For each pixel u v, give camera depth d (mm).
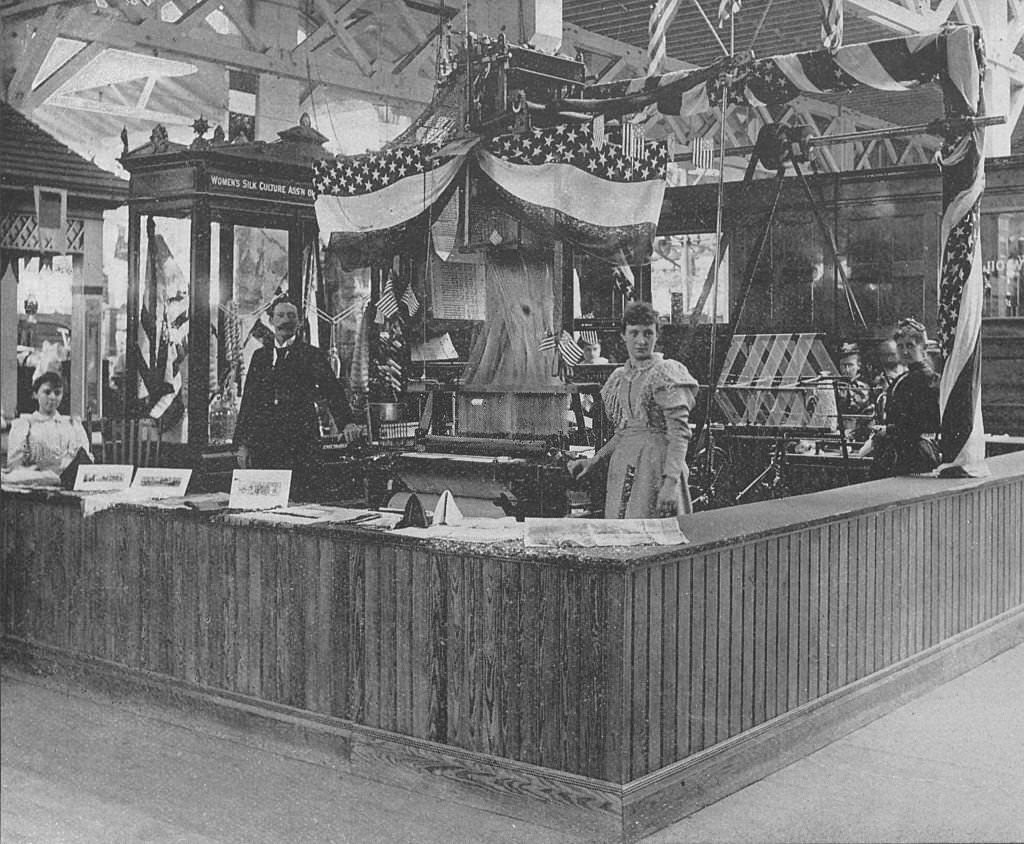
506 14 5133
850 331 5977
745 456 5699
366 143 5352
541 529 4246
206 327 5602
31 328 5871
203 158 5562
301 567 4656
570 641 3941
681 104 5223
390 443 5234
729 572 4297
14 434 5875
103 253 5785
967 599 6078
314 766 4605
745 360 5723
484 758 4141
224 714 4934
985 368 7434
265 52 5516
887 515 5312
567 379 4938
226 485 5555
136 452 5715
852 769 4535
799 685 4711
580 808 3910
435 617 4262
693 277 5441
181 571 5082
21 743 4926
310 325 5434
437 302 5230
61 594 5586
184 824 4086
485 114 5117
